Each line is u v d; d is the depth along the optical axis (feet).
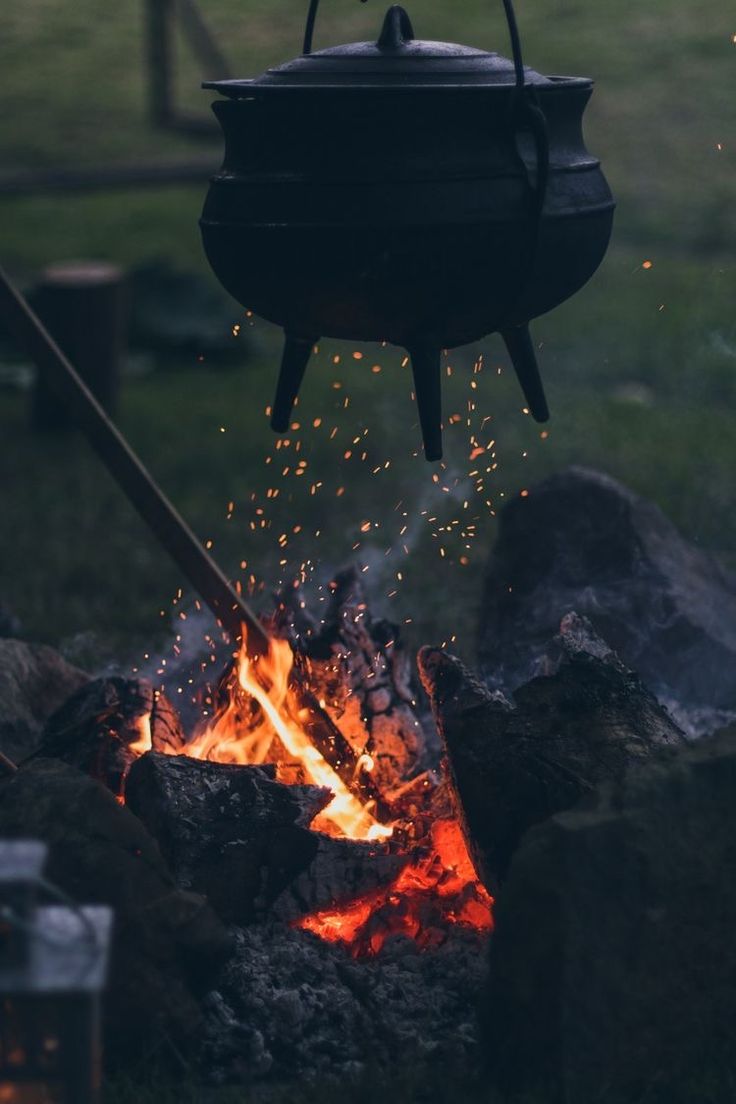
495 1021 10.59
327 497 28.30
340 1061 11.15
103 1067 10.74
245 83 10.23
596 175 10.34
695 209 55.16
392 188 9.59
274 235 9.85
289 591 15.71
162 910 10.91
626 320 42.24
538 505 17.70
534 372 10.84
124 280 34.04
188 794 12.44
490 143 9.75
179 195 60.95
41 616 21.76
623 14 77.15
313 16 11.56
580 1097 10.17
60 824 11.08
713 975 10.68
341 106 9.62
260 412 34.83
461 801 12.17
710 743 11.30
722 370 38.01
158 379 38.58
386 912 12.71
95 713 13.97
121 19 83.56
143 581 23.52
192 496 28.45
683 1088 10.36
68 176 39.06
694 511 26.76
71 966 7.84
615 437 32.04
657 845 10.51
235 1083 10.84
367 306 9.91
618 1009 10.32
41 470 30.53
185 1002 10.84
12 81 73.87
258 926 12.25
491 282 9.86
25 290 36.88
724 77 68.80
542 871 10.36
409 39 10.32
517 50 9.63
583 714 12.51
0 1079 7.99
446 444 31.83
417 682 15.89
